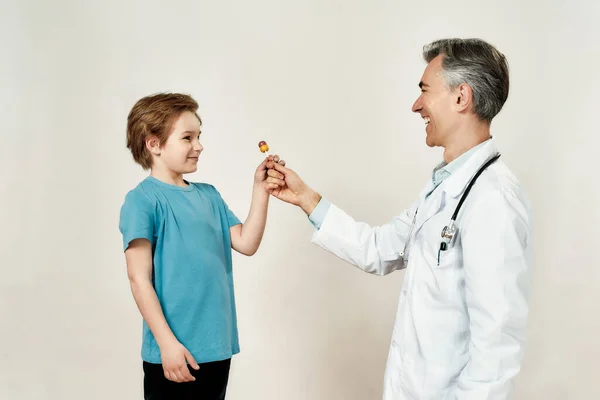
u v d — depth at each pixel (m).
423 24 2.16
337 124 2.19
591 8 2.11
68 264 2.19
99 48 2.18
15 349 2.19
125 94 2.19
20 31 2.18
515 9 2.13
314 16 2.18
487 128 1.32
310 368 2.23
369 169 2.19
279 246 2.21
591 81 2.12
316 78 2.19
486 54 1.27
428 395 1.20
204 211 1.41
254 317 2.22
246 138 2.20
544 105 2.13
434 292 1.22
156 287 1.33
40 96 2.19
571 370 2.16
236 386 2.22
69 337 2.20
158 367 1.32
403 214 1.58
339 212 1.60
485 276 1.11
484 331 1.10
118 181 2.19
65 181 2.19
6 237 2.19
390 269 1.58
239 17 2.19
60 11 2.18
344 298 2.21
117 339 2.20
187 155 1.39
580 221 2.14
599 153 2.12
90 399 2.21
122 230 1.31
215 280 1.38
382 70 2.18
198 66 2.19
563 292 2.15
